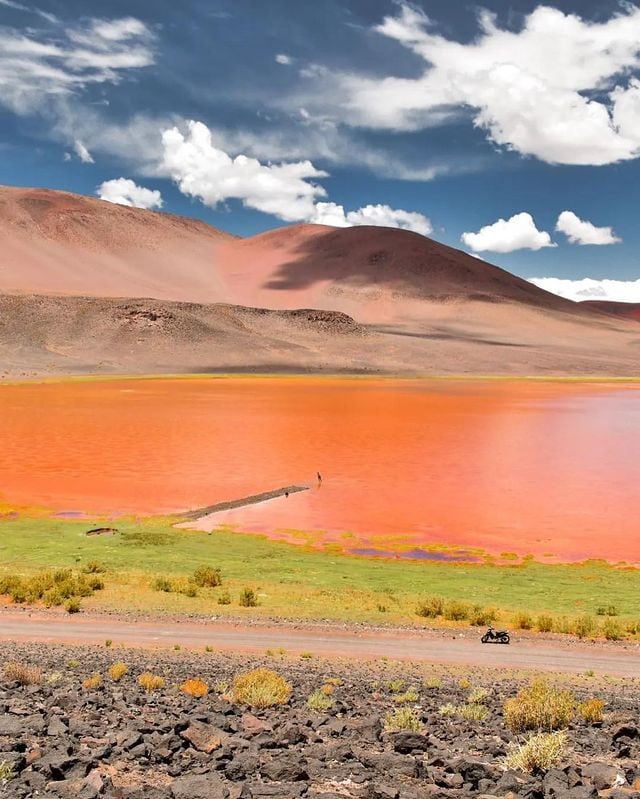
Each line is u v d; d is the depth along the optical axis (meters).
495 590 30.52
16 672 14.27
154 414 93.75
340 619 25.02
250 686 13.12
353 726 10.62
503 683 17.83
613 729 11.59
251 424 85.38
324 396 124.94
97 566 31.97
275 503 48.22
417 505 48.00
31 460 61.47
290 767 7.75
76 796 6.54
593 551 38.41
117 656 19.31
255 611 25.67
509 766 8.57
